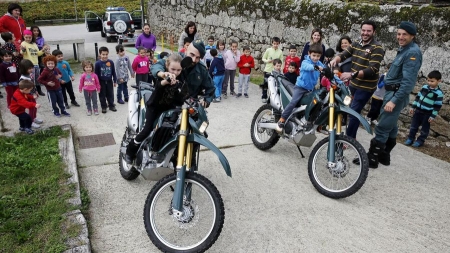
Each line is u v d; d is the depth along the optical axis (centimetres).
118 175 458
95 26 2038
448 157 531
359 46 505
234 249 335
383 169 493
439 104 534
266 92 774
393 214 393
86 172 464
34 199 387
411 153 544
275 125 501
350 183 450
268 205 404
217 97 775
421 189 445
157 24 1822
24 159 474
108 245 334
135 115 424
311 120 460
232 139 580
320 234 358
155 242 318
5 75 652
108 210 386
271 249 336
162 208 390
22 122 565
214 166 490
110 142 557
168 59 330
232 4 1153
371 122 645
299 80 471
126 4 3409
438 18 554
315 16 819
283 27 943
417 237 357
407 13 595
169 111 336
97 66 666
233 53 802
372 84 495
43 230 339
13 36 795
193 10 1410
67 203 381
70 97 721
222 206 310
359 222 378
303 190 437
